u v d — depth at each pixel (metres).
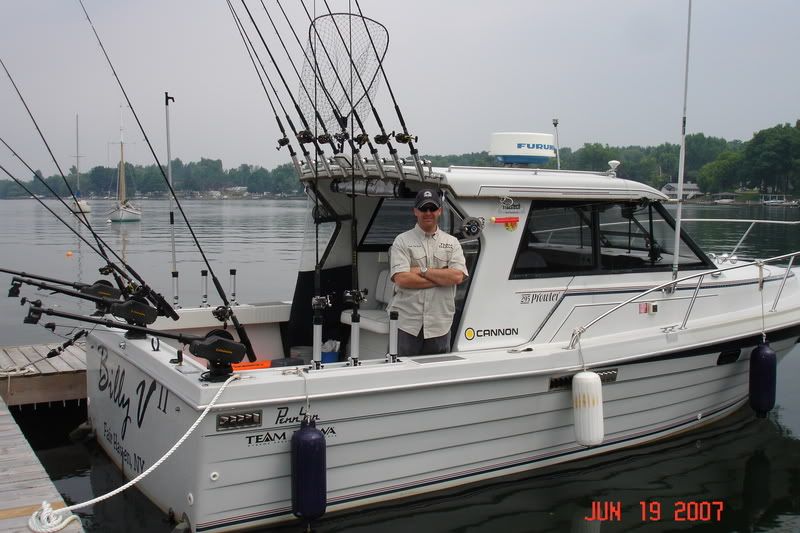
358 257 5.93
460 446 4.90
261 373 4.32
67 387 6.79
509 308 5.23
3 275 16.98
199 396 4.04
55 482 5.44
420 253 4.85
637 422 5.78
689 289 6.04
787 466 5.86
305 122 4.86
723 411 6.54
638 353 5.45
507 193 5.06
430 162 4.90
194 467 4.11
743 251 12.91
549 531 4.76
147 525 4.73
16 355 7.45
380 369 4.50
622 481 5.47
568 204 5.42
